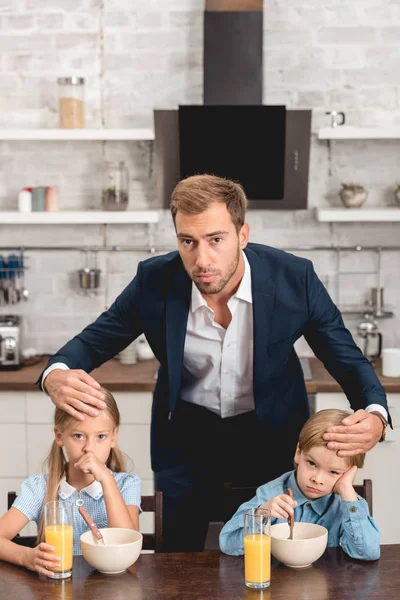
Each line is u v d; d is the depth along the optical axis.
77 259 4.23
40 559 1.82
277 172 3.87
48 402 3.63
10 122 4.17
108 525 2.01
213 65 3.88
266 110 3.76
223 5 3.86
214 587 1.76
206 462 2.57
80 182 4.20
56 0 4.11
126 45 4.11
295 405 2.51
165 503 2.57
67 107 3.95
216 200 1.98
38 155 4.19
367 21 4.05
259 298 2.31
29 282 4.24
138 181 4.17
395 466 3.56
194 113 3.78
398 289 4.18
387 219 3.87
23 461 3.65
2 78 4.15
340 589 1.74
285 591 1.73
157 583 1.78
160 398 2.54
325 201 4.15
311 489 2.06
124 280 4.23
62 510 1.82
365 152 4.13
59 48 4.13
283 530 1.93
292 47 4.07
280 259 2.38
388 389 3.52
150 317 2.38
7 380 3.62
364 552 1.90
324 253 4.17
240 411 2.52
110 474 2.05
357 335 4.18
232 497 2.27
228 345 2.37
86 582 1.79
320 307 2.37
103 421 2.20
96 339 2.46
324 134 3.83
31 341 4.26
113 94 4.13
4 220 3.94
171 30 4.09
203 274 2.01
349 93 4.09
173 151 3.97
